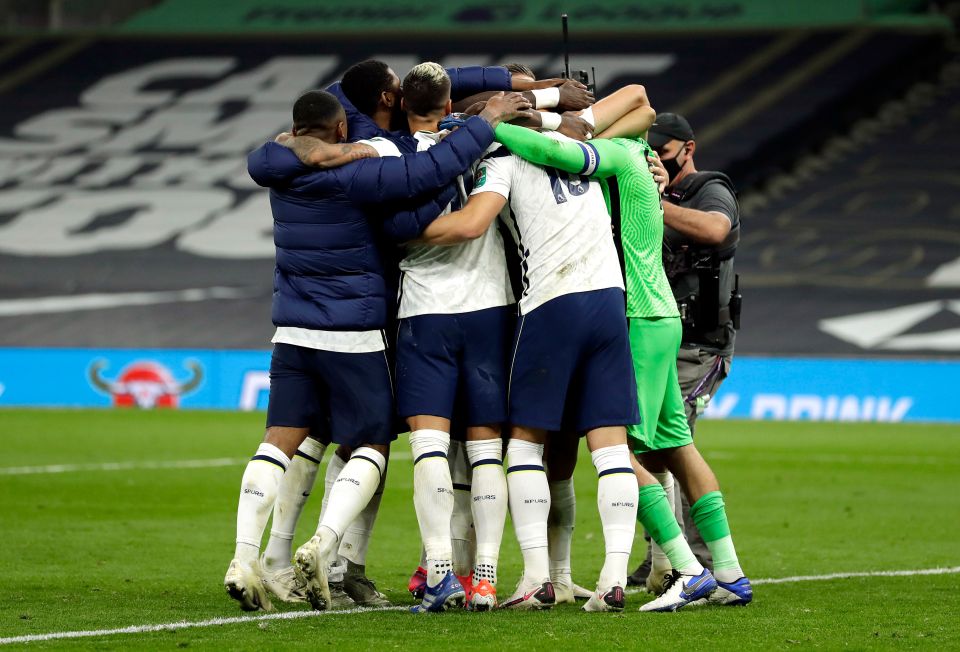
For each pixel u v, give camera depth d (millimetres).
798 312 84125
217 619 18688
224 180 109188
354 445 19656
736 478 44062
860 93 109625
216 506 35312
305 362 19469
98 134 116500
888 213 97688
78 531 30062
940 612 19719
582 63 115375
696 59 114688
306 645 16531
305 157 18953
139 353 75500
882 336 80500
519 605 19562
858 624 18469
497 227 19891
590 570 25438
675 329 20375
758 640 17078
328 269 19172
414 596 21656
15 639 17000
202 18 130500
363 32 124625
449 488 19281
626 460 19594
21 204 107062
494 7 125375
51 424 62594
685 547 19938
